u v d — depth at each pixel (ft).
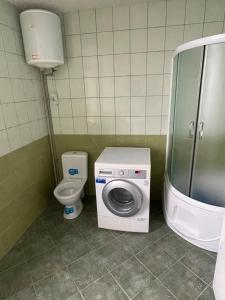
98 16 6.86
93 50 7.26
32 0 6.08
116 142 8.24
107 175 6.20
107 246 6.25
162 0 6.33
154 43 6.82
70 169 8.32
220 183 5.87
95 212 8.02
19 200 6.69
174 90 6.66
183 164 6.47
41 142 8.00
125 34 6.89
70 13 6.98
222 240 4.29
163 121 7.63
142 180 6.04
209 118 5.52
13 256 5.96
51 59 6.44
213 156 5.76
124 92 7.54
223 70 5.02
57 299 4.71
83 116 8.14
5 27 5.93
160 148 7.98
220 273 4.31
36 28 6.05
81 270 5.44
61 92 7.97
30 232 6.97
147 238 6.52
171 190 6.68
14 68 6.35
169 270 5.36
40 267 5.56
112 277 5.22
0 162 5.78
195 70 5.44
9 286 5.04
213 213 5.55
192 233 6.14
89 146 8.51
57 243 6.43
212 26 6.36
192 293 4.76
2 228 5.91
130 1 6.34
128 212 6.32
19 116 6.62
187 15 6.38
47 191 8.55
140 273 5.30
